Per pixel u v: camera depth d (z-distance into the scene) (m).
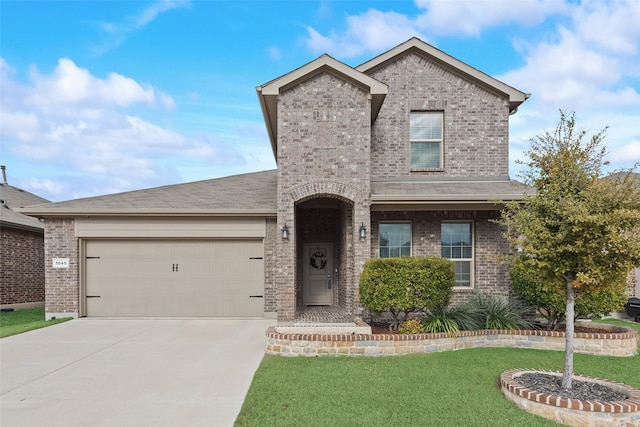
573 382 6.86
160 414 5.79
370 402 6.10
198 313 13.42
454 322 9.61
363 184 11.55
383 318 12.09
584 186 6.55
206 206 13.39
